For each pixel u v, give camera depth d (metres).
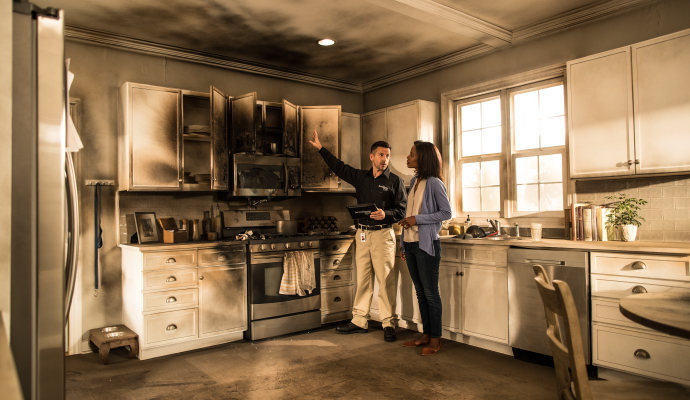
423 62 4.57
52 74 1.24
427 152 3.29
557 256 2.88
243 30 3.71
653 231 3.06
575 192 3.48
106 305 3.62
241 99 3.88
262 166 4.07
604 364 2.70
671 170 2.74
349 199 5.17
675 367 2.41
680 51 2.71
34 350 1.21
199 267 3.46
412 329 3.98
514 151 3.97
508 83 3.93
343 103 5.27
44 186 1.23
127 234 3.71
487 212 4.16
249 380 2.80
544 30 3.65
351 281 4.37
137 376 2.90
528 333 3.02
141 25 3.56
